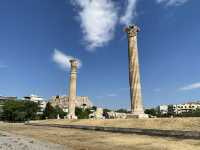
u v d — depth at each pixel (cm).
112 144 2447
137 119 4044
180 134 2603
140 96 4759
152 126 3409
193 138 2403
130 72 4872
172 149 1969
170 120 3481
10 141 3119
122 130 3512
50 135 3706
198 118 3256
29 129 5291
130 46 4959
